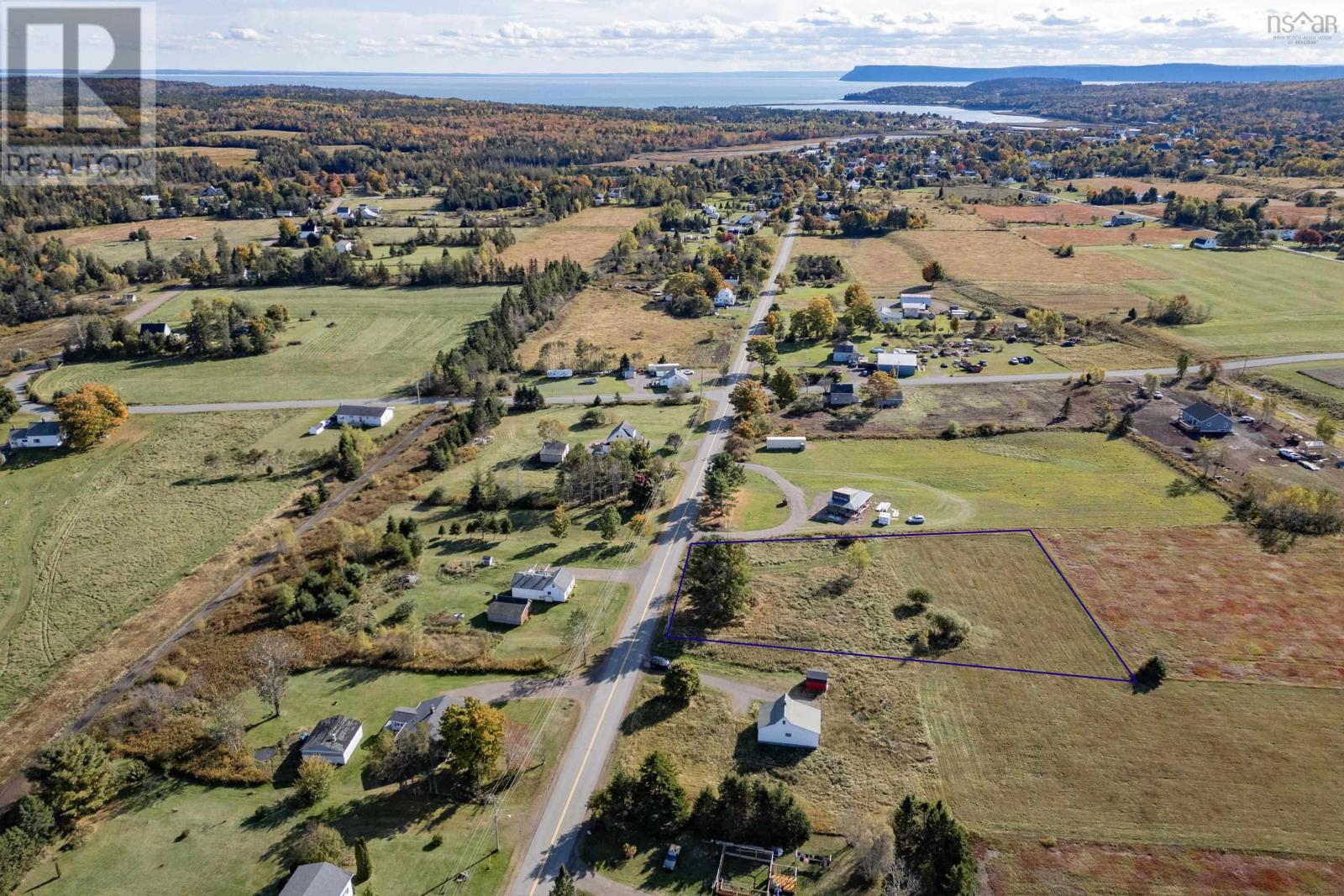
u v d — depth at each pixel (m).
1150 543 97.88
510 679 78.12
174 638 85.94
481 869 58.59
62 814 62.47
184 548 102.69
